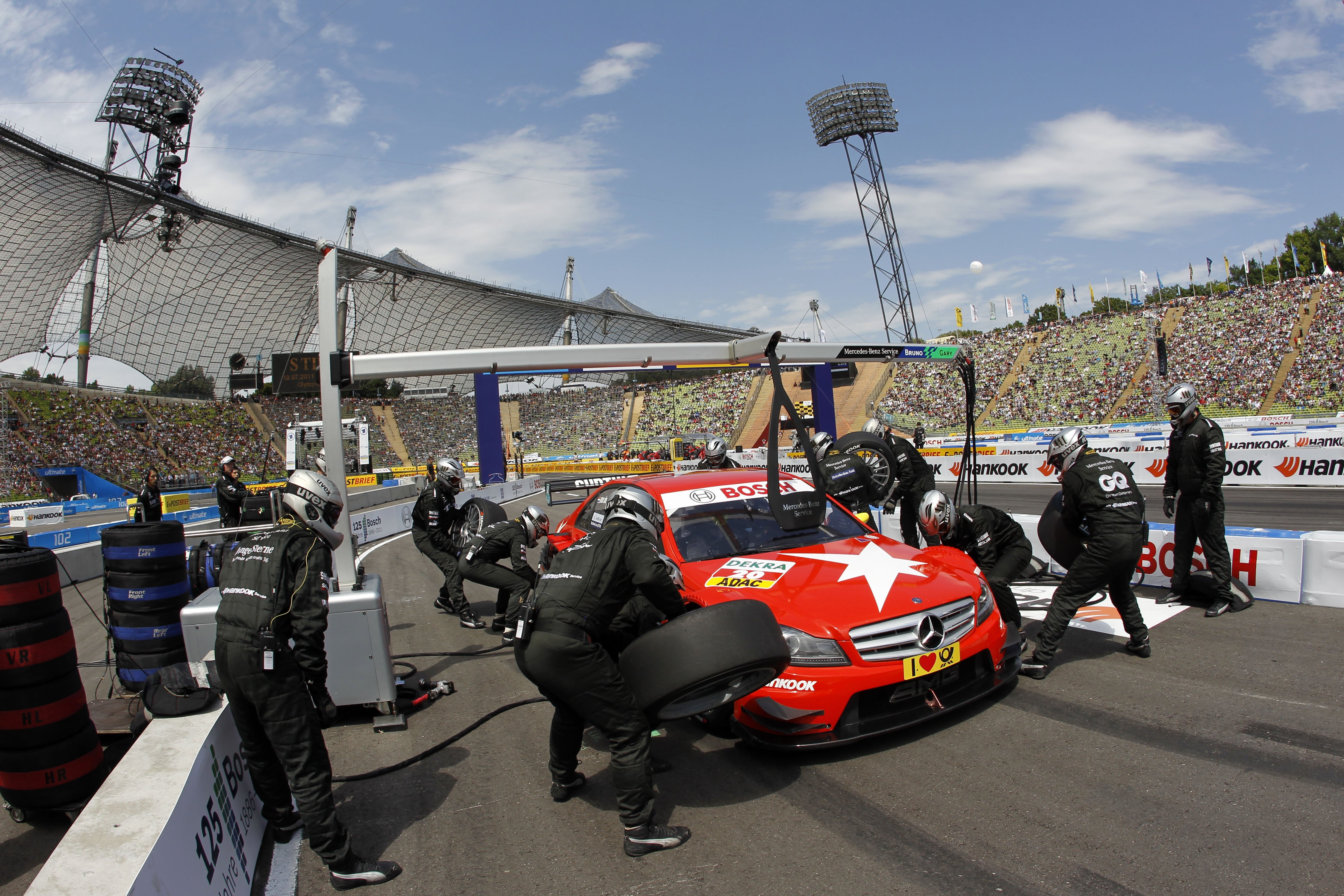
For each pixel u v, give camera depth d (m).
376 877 2.81
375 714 4.73
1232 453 15.16
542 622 2.93
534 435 58.97
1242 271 62.31
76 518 28.00
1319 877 2.41
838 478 6.34
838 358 6.05
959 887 2.50
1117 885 2.45
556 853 2.94
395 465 55.69
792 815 3.09
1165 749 3.41
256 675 2.79
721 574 4.24
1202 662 4.54
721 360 5.80
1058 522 4.96
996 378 41.09
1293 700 3.87
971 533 4.65
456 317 54.53
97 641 7.11
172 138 35.03
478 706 4.77
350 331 54.00
